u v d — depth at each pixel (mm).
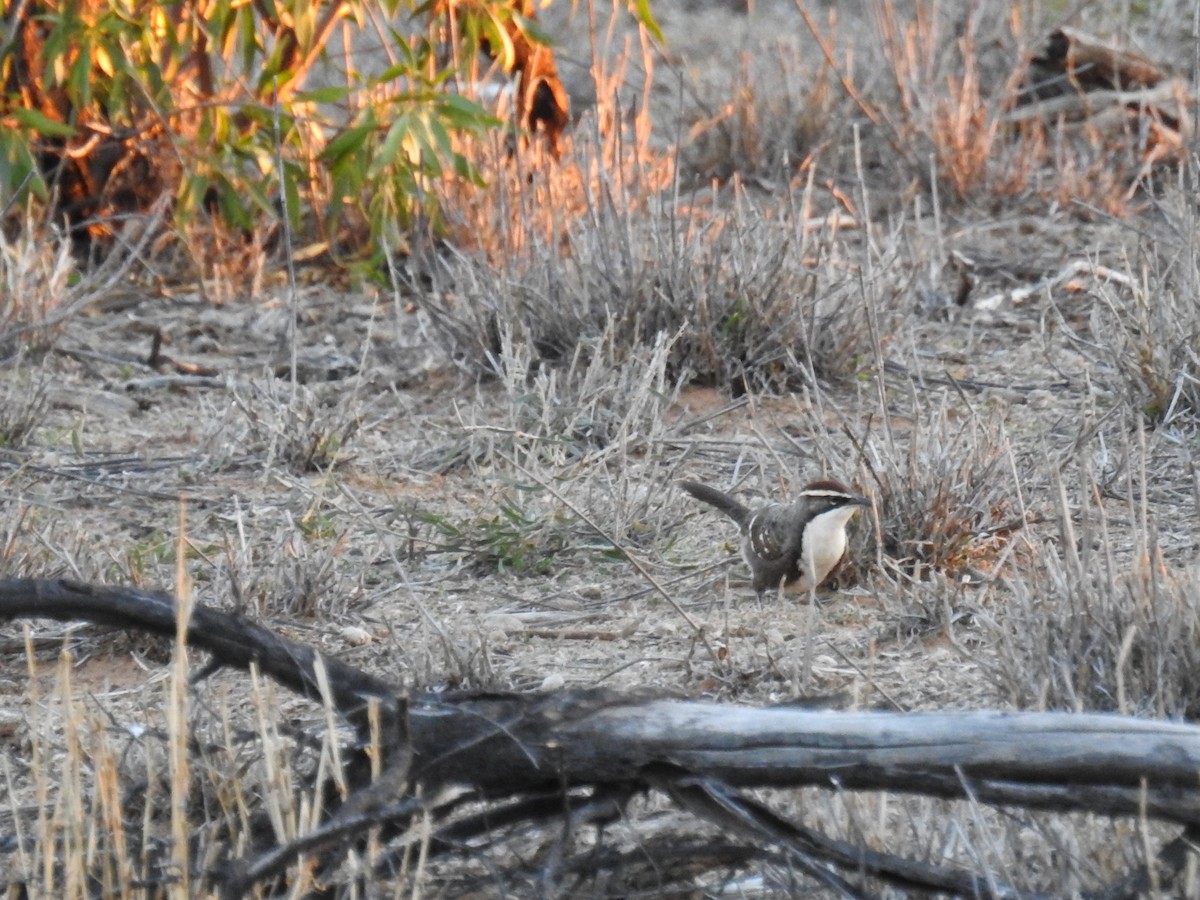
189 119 17734
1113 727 5387
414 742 5898
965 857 6090
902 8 25875
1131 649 7344
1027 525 9883
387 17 17031
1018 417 12766
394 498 11016
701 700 5961
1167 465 11422
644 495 11094
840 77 20828
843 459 10883
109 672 8719
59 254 16000
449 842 5855
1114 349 12625
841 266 14945
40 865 5820
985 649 8562
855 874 5746
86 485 11977
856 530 10008
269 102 17219
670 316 14094
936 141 20141
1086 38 22062
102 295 15227
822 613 9461
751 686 8266
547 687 8305
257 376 14727
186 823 5645
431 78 17547
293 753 6582
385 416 13531
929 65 21156
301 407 12727
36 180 15438
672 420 13250
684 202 19297
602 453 11289
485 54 19922
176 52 16969
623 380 12672
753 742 5613
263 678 7766
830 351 13922
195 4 16750
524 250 15375
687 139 20812
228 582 9695
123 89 16891
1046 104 21797
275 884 5723
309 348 15555
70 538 10320
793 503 9609
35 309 14930
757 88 22484
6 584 5977
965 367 14312
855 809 6082
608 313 13461
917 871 5523
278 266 18062
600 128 16188
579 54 25844
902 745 5500
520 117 18703
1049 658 7188
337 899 5707
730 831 5648
